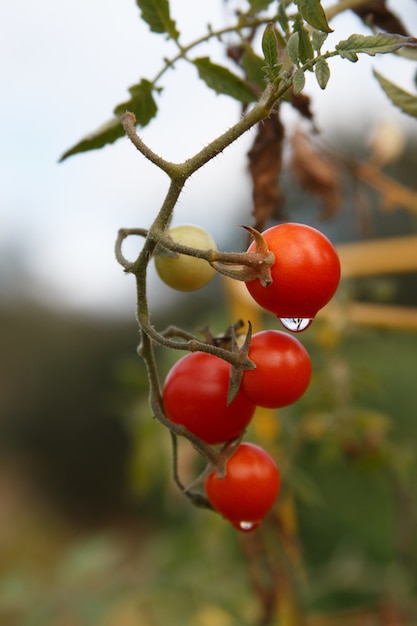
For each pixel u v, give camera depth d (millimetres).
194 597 668
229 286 589
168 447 631
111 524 2412
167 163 310
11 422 2756
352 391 579
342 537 1002
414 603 618
